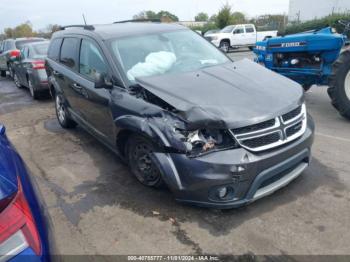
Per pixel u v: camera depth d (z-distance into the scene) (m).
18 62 10.56
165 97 3.37
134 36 4.55
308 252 2.77
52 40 6.42
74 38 5.31
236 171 2.96
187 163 3.06
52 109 8.17
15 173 2.05
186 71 4.16
